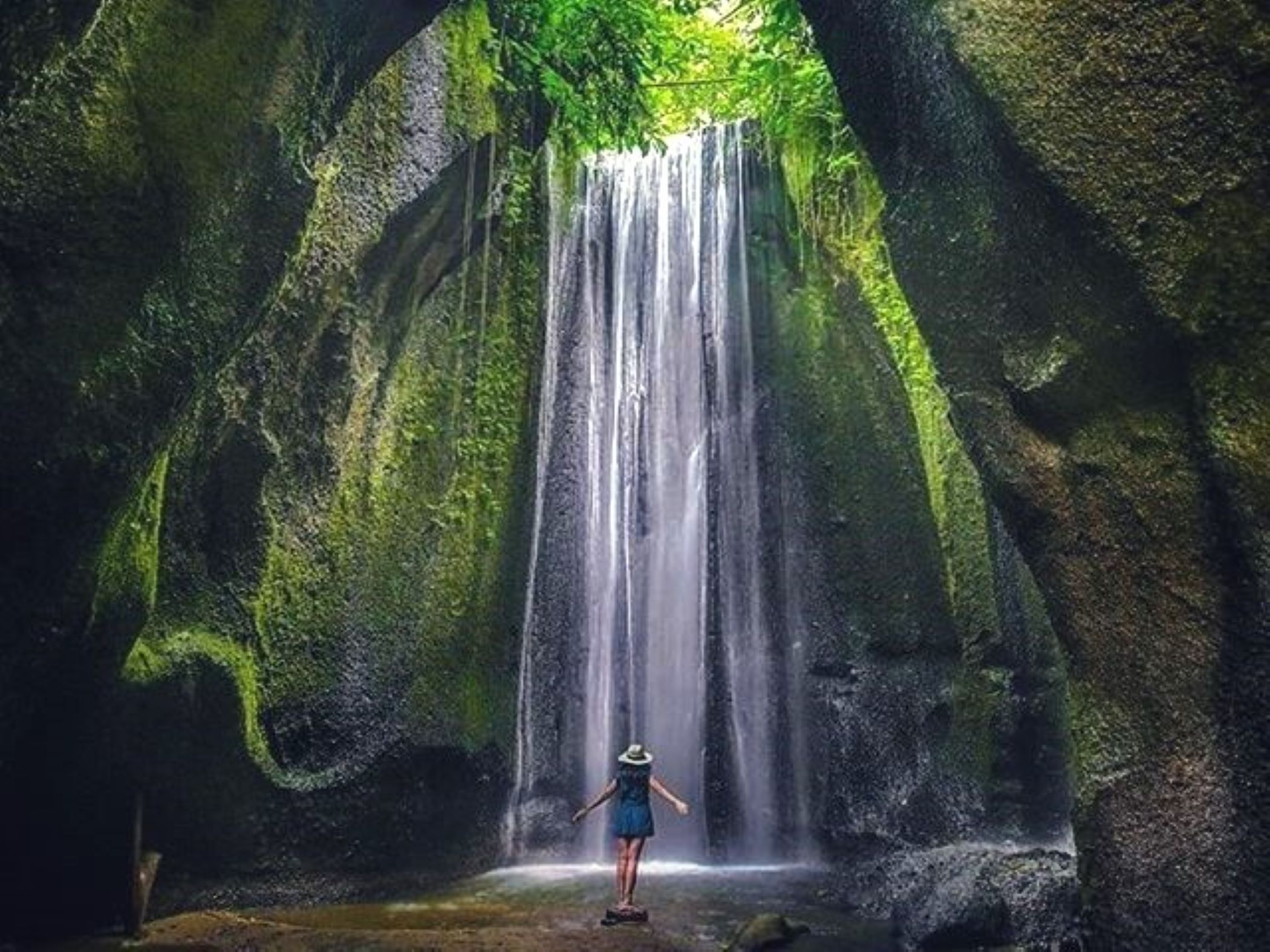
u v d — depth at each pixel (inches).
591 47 485.4
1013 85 219.5
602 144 541.3
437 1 312.7
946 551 475.5
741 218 589.9
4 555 253.1
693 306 592.1
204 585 370.6
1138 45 205.9
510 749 490.3
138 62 248.5
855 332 539.5
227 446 380.2
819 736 525.0
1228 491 198.1
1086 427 227.3
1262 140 194.5
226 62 264.2
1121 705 216.5
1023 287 239.8
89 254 245.3
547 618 542.9
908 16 243.6
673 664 563.2
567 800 530.6
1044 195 221.5
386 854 422.3
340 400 428.8
